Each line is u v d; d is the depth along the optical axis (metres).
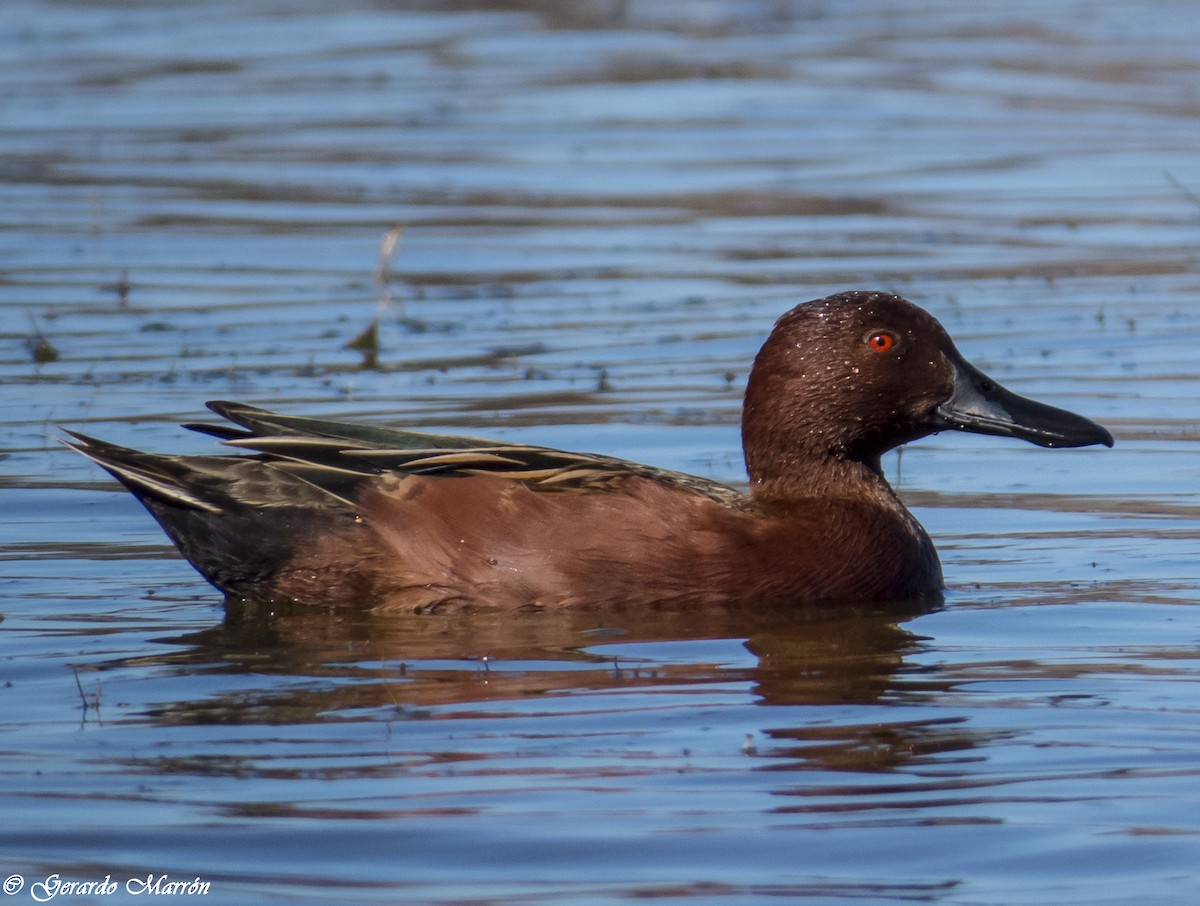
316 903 7.15
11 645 10.84
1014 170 28.72
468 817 8.02
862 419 12.36
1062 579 12.23
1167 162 29.00
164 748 8.92
